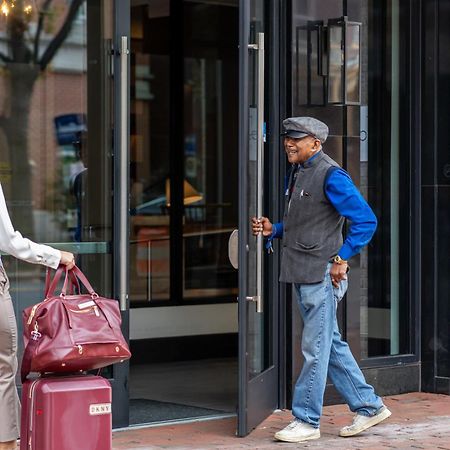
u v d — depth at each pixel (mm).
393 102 17359
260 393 14789
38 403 10570
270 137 15469
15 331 11617
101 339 10711
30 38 15273
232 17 22891
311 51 15836
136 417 15344
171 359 20453
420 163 17375
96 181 14703
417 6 17375
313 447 13547
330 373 14203
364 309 17047
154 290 20734
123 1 14320
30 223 15102
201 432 14445
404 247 17500
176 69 22109
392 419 15312
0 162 15164
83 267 14570
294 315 15656
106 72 14633
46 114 15156
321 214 13664
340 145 16219
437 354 17281
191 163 22281
